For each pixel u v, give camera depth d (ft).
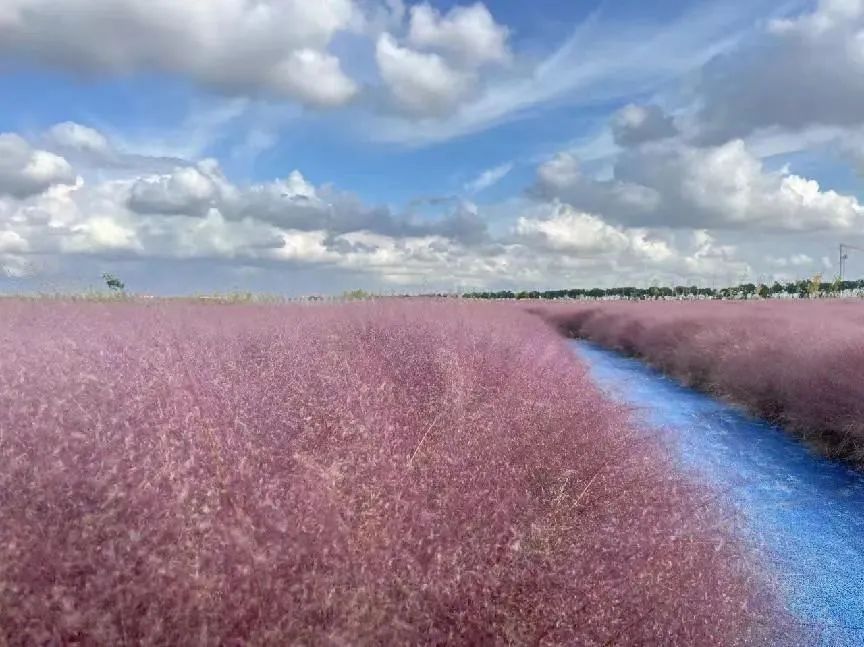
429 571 6.17
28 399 8.28
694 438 21.48
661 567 7.28
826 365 24.25
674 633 6.69
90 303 30.48
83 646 4.80
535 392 14.69
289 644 5.00
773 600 8.82
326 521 6.05
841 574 11.43
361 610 5.47
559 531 7.62
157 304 33.63
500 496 8.07
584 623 6.31
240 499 6.22
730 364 31.53
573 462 9.96
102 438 7.10
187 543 5.51
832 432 21.40
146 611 5.01
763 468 18.12
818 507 15.02
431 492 7.63
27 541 5.28
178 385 9.51
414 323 25.50
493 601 6.35
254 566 5.32
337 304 41.73
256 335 19.26
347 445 8.05
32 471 6.10
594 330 69.31
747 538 10.88
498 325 32.91
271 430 8.39
